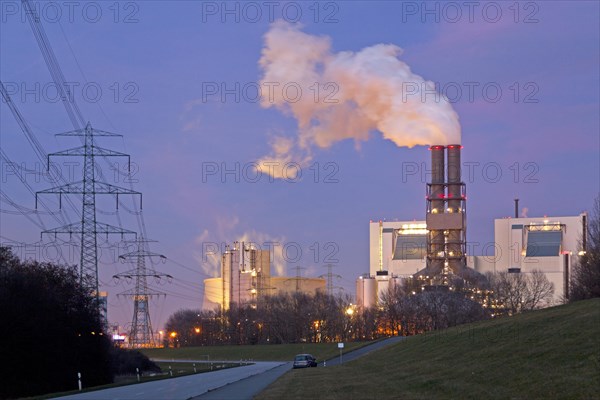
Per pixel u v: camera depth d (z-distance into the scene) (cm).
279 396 9275
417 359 14475
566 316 12019
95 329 19125
